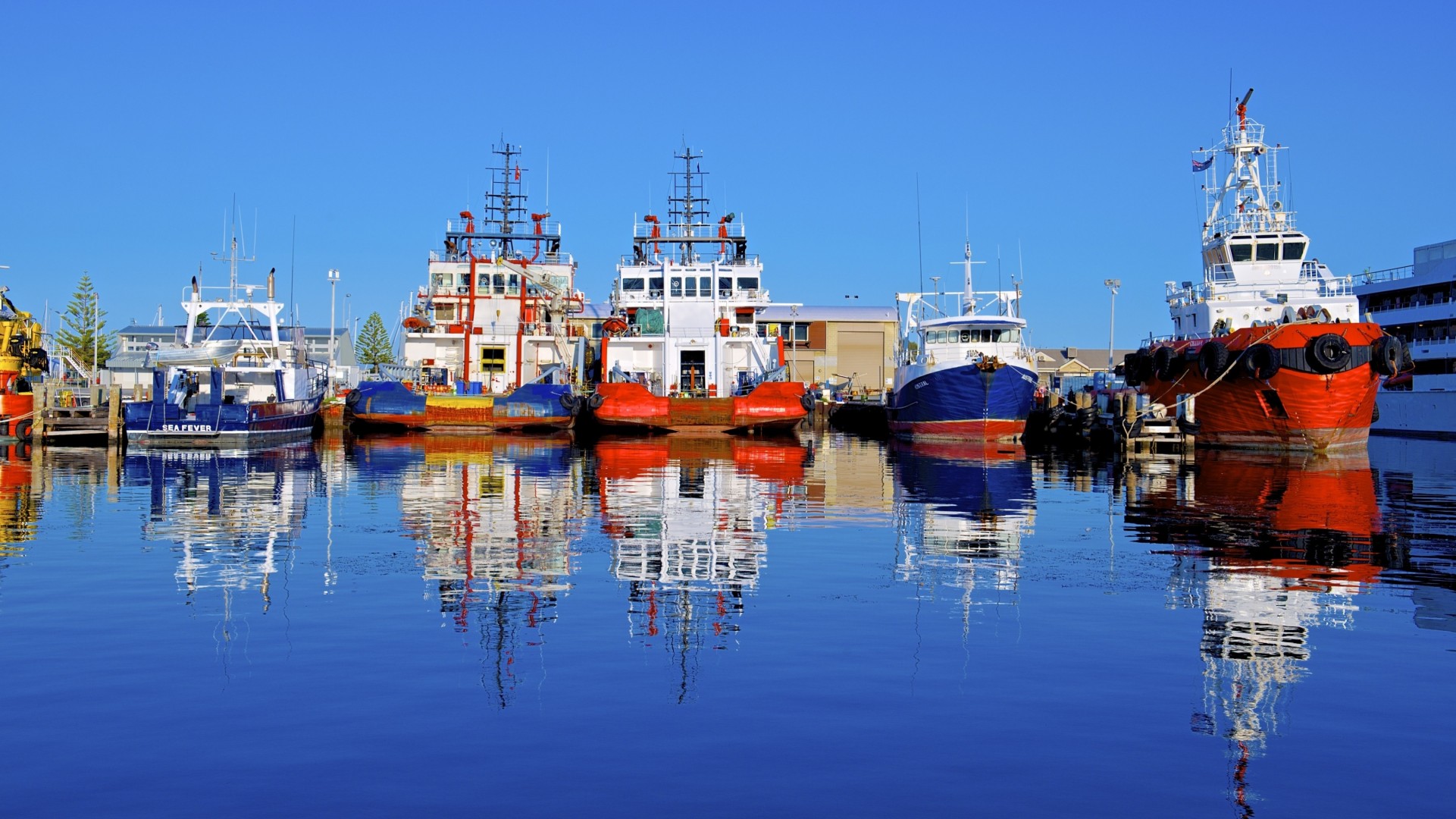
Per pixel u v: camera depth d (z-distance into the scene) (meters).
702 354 64.69
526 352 65.75
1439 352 66.06
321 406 63.88
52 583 15.54
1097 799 8.17
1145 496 27.89
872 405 75.56
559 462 38.91
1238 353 44.84
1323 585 15.77
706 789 8.29
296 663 11.43
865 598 14.82
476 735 9.36
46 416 49.25
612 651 11.94
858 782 8.44
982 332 57.03
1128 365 57.72
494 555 18.17
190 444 47.69
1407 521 22.73
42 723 9.58
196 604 14.20
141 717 9.75
